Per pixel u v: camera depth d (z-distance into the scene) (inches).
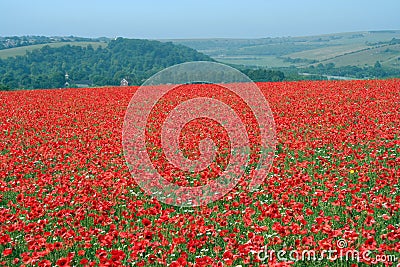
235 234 323.0
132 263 298.4
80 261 288.5
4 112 1002.1
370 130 628.1
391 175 431.5
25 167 509.4
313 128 706.8
